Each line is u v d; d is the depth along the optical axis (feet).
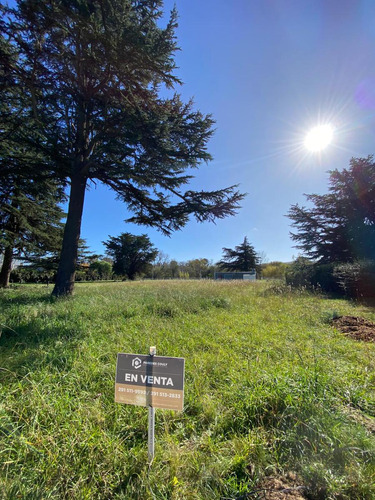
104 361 9.93
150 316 17.34
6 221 42.16
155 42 23.38
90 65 22.36
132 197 30.60
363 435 5.51
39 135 26.81
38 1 17.75
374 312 21.30
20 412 6.25
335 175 57.57
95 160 26.50
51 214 45.52
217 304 22.80
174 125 26.61
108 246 150.61
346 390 7.55
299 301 26.68
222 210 28.81
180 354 10.73
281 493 4.44
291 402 6.58
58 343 11.07
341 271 34.27
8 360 9.17
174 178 27.78
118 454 5.22
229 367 9.27
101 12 21.91
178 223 32.07
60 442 5.47
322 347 11.90
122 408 6.78
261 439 5.66
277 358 10.49
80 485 4.57
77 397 7.12
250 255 155.22
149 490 4.42
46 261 44.57
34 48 21.53
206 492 4.49
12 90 24.41
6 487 4.32
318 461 5.04
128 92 25.02
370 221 54.44
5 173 26.78
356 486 4.45
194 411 6.90
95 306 20.13
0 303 20.29
